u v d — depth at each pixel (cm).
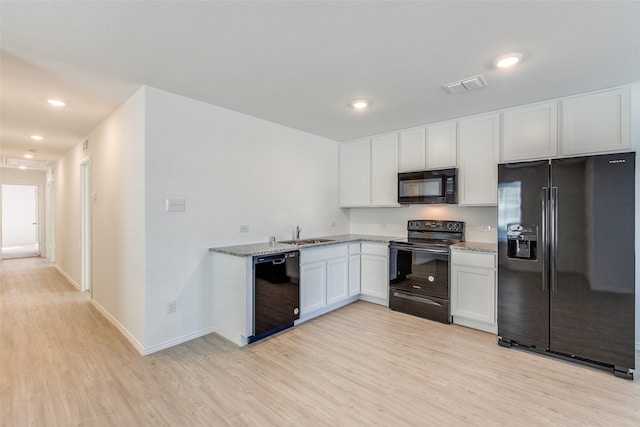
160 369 249
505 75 249
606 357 244
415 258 367
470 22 179
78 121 370
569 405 204
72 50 210
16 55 215
